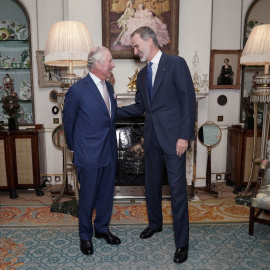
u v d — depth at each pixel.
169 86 2.25
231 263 2.28
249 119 4.07
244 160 3.96
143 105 2.68
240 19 4.23
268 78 3.33
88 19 3.81
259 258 2.35
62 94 3.12
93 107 2.27
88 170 2.31
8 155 3.81
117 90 4.01
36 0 4.07
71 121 2.35
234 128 4.18
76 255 2.41
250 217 2.74
